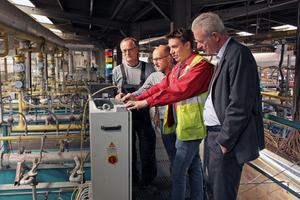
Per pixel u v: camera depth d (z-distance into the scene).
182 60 1.52
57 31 10.77
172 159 1.89
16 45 5.43
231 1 4.58
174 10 4.70
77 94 5.47
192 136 1.46
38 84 9.31
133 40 2.01
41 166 2.89
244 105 1.05
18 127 3.72
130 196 1.42
